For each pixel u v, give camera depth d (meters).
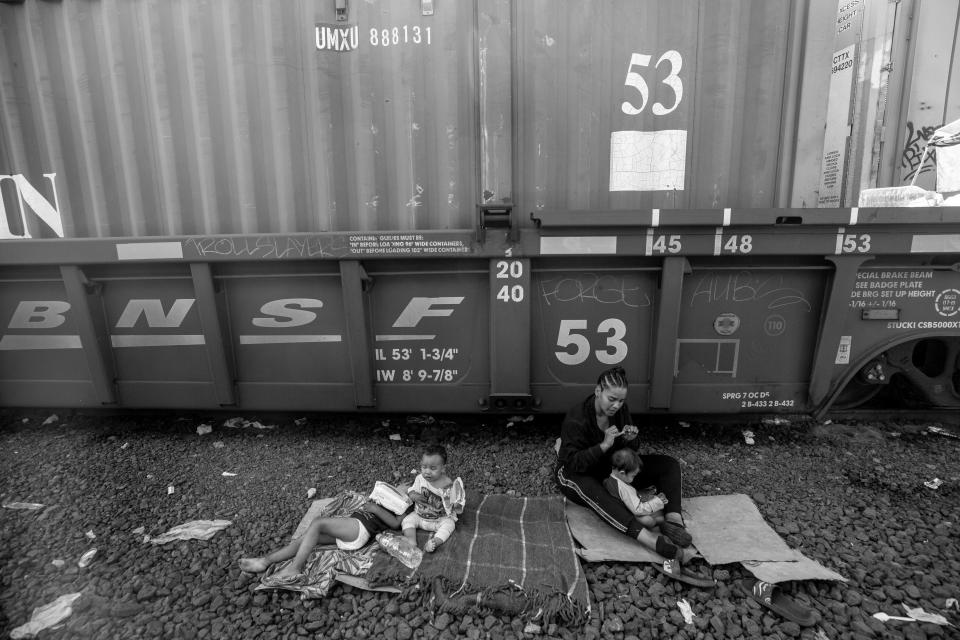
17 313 3.39
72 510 2.73
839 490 2.85
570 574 2.13
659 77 2.91
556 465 2.68
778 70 2.88
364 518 2.29
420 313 3.15
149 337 3.33
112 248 3.10
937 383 3.33
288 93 3.00
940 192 3.24
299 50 2.97
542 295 3.08
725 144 2.95
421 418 3.71
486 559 2.21
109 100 3.16
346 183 3.06
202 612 2.02
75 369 3.44
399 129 2.99
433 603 2.01
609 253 2.90
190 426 3.68
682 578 2.12
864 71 3.68
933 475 2.99
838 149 3.89
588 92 2.91
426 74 2.94
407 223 3.07
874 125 3.65
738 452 3.26
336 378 3.28
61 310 3.37
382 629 1.93
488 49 2.82
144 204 3.21
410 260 3.06
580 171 2.97
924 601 2.04
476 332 3.15
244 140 3.05
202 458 3.26
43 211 3.30
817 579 2.10
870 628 1.91
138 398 3.41
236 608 2.04
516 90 2.90
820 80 2.88
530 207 3.00
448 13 2.87
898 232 2.86
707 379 3.17
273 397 3.33
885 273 3.05
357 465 3.16
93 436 3.55
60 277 3.30
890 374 3.25
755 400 3.18
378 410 3.29
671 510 2.43
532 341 3.13
